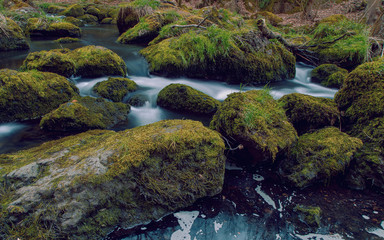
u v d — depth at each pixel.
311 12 14.75
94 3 20.58
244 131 3.13
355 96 4.07
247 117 3.20
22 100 4.54
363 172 3.11
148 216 2.53
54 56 5.89
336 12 15.37
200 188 2.76
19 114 4.51
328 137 3.49
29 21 11.88
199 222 2.55
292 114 4.07
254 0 18.86
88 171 2.47
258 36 7.42
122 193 2.48
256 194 2.93
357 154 3.28
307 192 2.99
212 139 2.98
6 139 4.00
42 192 2.31
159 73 7.15
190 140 2.84
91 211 2.34
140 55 8.36
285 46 8.51
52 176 2.47
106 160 2.58
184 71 6.97
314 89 6.97
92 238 2.30
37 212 2.21
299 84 7.37
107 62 6.66
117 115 4.77
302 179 3.03
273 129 3.35
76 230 2.25
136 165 2.54
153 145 2.68
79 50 6.82
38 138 4.05
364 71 4.10
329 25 9.66
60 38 10.73
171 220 2.56
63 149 2.94
